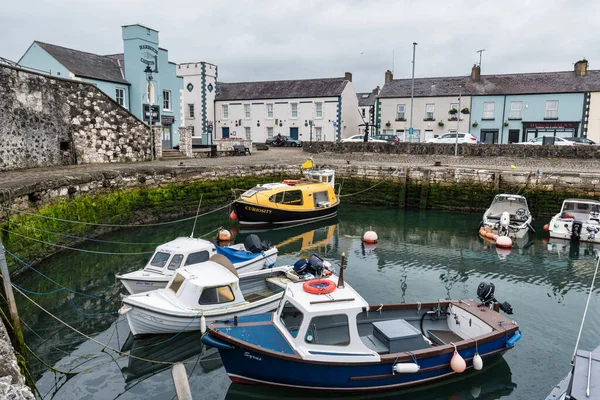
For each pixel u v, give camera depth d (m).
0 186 12.61
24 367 7.54
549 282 13.64
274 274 11.68
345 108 42.81
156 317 9.37
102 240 17.17
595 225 17.81
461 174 24.34
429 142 33.38
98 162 22.31
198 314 9.45
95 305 11.57
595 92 35.19
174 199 21.73
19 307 11.07
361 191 26.61
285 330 8.09
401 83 42.78
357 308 7.91
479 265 15.28
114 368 8.83
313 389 7.94
